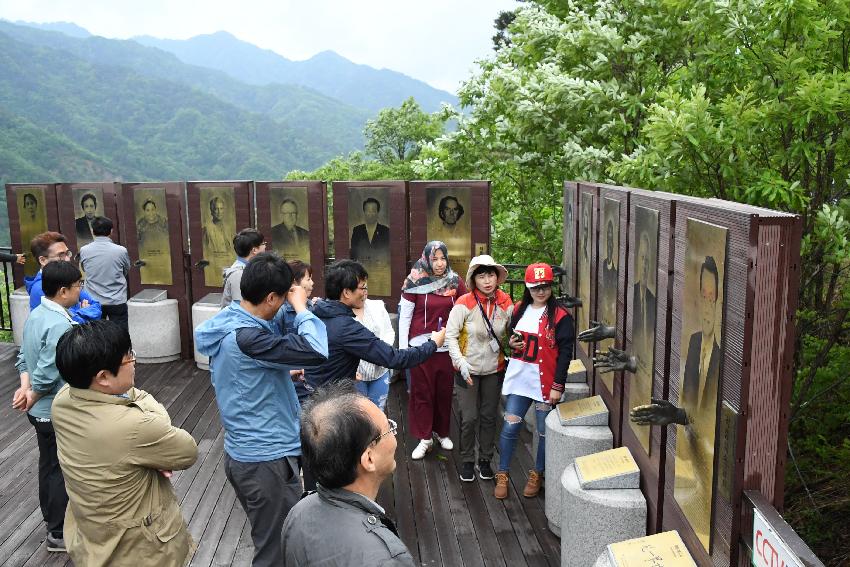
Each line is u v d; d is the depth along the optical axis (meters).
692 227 2.77
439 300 5.53
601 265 4.59
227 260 8.23
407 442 6.10
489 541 4.45
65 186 8.63
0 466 5.48
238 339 3.12
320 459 1.71
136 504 2.60
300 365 3.14
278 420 3.25
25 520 4.64
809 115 4.46
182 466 2.69
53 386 3.91
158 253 8.41
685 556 2.79
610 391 4.38
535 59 8.50
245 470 3.22
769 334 2.25
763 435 2.30
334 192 7.71
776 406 2.29
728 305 2.39
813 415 6.06
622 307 3.97
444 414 5.75
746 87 4.95
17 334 8.84
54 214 8.73
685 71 5.88
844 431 6.19
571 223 5.95
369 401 1.81
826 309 5.80
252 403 3.19
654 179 5.27
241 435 3.21
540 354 4.77
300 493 3.33
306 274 4.78
